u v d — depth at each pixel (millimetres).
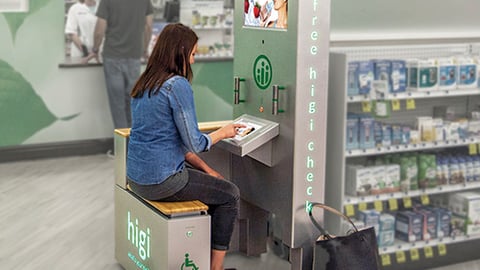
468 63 5023
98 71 7945
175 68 4000
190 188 4066
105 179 7020
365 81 4715
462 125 5137
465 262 5250
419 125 5000
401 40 5246
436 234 5160
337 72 4680
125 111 7988
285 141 4059
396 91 4805
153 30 8203
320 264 3859
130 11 7688
